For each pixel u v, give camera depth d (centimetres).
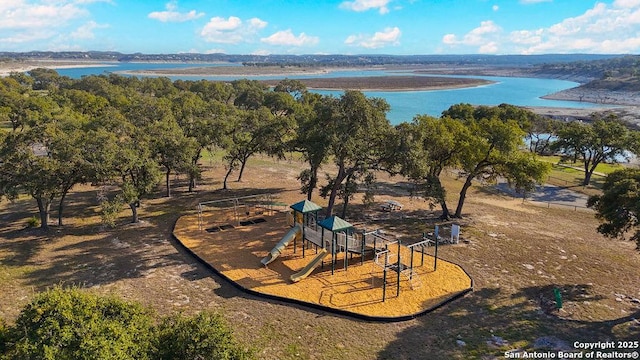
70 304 1402
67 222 3681
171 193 4700
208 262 2877
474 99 17638
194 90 12925
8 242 3195
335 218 2839
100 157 3194
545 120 8825
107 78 14375
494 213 4231
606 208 2619
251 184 5166
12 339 1361
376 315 2264
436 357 1944
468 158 3659
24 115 6912
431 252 3145
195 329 1427
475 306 2403
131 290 2505
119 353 1288
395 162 3438
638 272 2898
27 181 3117
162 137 3997
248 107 11706
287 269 2812
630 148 5469
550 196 5028
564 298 2497
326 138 3170
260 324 2189
